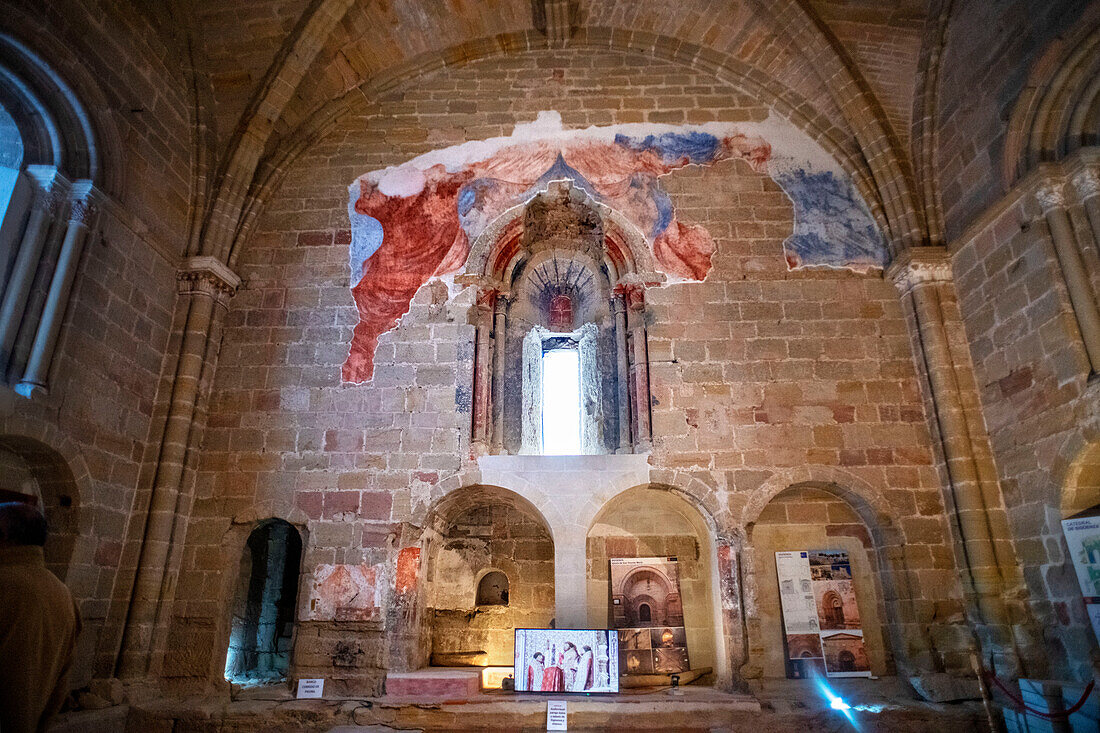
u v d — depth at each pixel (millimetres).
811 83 13141
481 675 11117
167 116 11773
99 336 10016
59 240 9531
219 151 12609
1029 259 10062
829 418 11500
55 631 3580
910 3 12016
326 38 12539
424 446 11523
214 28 12203
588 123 13562
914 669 10281
